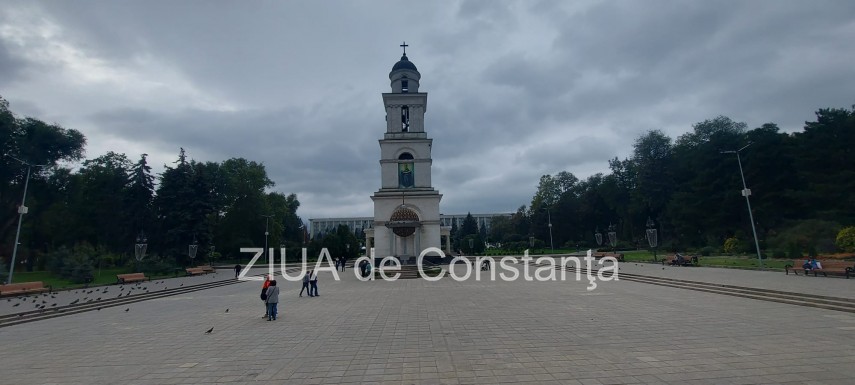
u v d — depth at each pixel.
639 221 73.88
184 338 12.75
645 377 7.89
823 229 39.28
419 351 10.33
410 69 56.75
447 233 55.53
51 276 38.50
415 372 8.63
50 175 52.47
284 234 100.19
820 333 10.86
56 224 52.38
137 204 53.00
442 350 10.34
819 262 23.89
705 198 53.34
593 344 10.49
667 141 68.94
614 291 21.84
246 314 17.39
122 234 53.88
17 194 48.81
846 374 7.73
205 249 53.47
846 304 13.97
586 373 8.23
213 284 33.19
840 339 10.20
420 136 53.81
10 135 46.03
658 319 13.52
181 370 9.27
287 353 10.52
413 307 17.81
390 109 55.00
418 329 13.05
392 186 52.94
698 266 33.62
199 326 14.75
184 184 53.38
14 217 48.34
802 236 39.38
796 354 9.05
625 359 9.09
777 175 48.09
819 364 8.34
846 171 41.94
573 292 21.80
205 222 53.66
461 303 18.61
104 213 55.44
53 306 19.30
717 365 8.46
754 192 49.34
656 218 70.06
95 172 57.94
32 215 50.06
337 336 12.41
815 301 15.23
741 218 51.75
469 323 13.77
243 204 69.88
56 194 52.69
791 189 47.06
